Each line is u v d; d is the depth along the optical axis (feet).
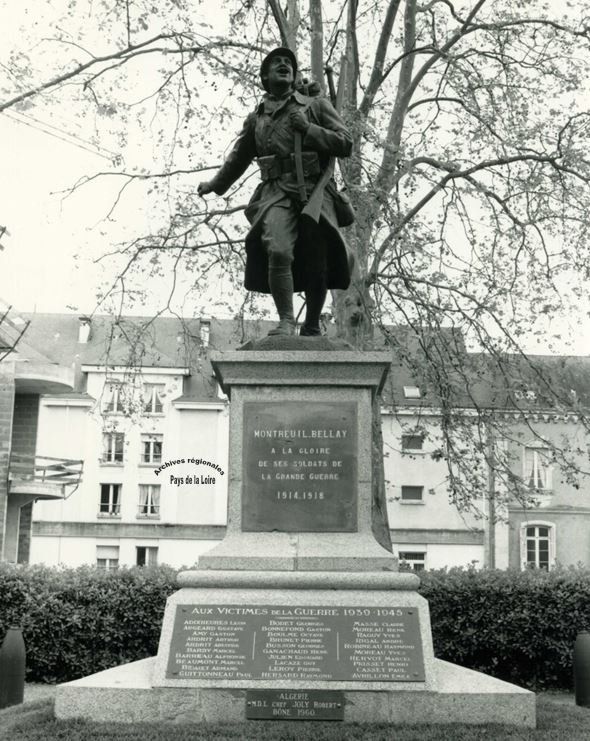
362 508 23.44
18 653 33.14
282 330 24.84
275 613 21.58
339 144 25.53
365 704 20.75
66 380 83.25
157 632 44.34
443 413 56.59
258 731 19.84
